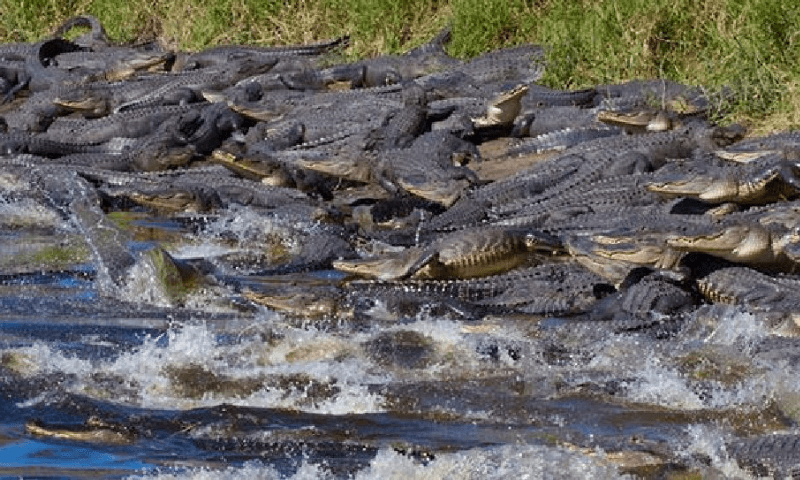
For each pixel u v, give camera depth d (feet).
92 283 95.14
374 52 151.12
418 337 81.10
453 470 62.13
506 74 135.13
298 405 72.08
